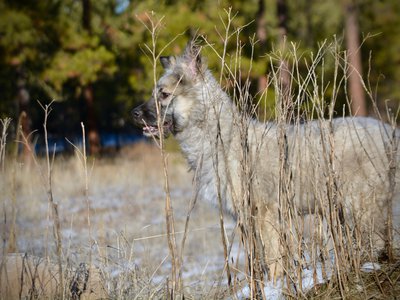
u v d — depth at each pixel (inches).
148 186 1066.7
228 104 382.3
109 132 2593.5
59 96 1771.7
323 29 1581.0
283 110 292.5
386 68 1604.3
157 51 1192.8
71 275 314.0
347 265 283.1
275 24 1611.7
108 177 1140.5
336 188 287.9
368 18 1604.3
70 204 835.4
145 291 302.2
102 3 1790.1
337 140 350.0
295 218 286.0
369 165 342.0
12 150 903.1
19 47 1499.8
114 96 2186.3
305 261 299.4
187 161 403.9
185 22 1184.2
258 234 294.4
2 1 1483.8
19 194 759.1
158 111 273.7
